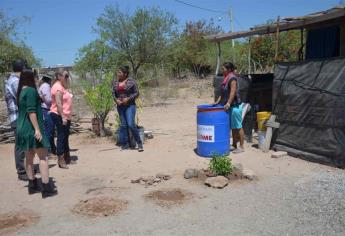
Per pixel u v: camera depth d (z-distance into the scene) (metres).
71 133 11.26
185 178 6.58
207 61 33.66
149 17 24.12
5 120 11.71
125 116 8.93
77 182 6.67
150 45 24.23
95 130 10.72
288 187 6.01
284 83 8.10
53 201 5.80
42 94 8.19
